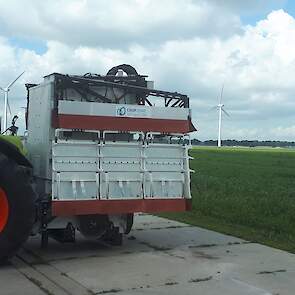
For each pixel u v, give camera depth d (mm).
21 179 6773
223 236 9148
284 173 29547
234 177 24812
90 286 5891
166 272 6531
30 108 8617
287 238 8992
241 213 11695
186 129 7965
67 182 7305
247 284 6008
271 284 6020
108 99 8148
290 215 11484
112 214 7773
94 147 7469
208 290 5758
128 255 7520
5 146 6926
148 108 7805
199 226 10258
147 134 7758
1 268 6734
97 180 7438
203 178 22469
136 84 8594
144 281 6105
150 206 7684
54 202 7211
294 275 6426
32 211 6820
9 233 6711
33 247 8062
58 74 7668
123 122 7629
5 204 6746
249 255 7562
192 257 7414
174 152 7902
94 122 7457
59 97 7688
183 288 5828
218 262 7102
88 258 7312
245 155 61375
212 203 13406
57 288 5812
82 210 7324
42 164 7789
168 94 8227
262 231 9672
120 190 7562
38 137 8070
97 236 7785
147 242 8523
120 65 8727
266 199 14406
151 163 7762
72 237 7641
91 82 7875
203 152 70750
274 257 7434
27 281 6102
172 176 7867
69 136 7555
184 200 7867
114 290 5734
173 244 8367
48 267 6781
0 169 6695
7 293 5621
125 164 7613
